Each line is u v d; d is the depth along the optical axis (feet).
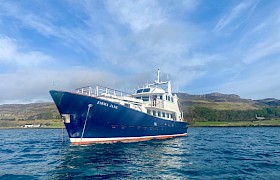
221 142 111.04
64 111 75.92
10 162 54.60
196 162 54.39
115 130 85.25
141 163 52.06
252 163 53.57
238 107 577.43
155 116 104.22
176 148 80.94
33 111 627.05
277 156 65.41
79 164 50.26
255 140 124.57
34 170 45.14
